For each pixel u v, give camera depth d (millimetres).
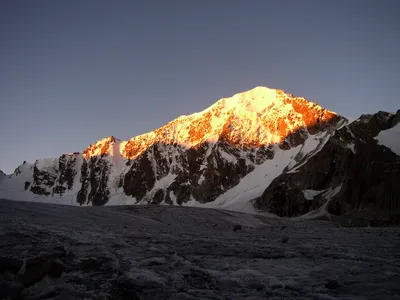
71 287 12398
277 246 23453
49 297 11352
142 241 24406
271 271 15984
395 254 20312
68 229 27812
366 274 14977
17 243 20047
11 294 10891
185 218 55719
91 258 16219
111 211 49531
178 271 15594
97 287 13172
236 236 31141
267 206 113438
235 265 17188
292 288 13297
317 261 18172
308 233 37656
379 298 11586
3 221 29766
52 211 43125
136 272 14742
